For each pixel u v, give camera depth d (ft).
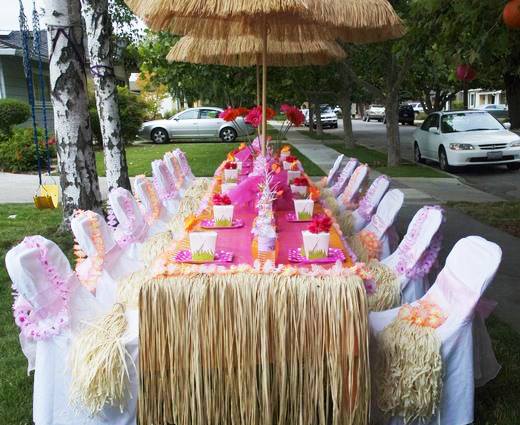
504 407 9.64
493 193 31.96
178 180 22.75
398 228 23.26
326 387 8.18
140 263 12.85
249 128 65.21
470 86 81.25
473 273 8.55
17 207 28.19
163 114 98.37
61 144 20.03
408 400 8.14
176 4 9.48
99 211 20.72
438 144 41.32
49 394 8.32
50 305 8.24
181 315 8.00
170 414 8.30
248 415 8.14
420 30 16.90
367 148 61.36
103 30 20.75
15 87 56.54
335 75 48.62
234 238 11.03
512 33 15.20
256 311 7.96
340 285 7.95
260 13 10.27
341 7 10.62
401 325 8.64
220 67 30.01
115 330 8.52
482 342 9.25
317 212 13.74
